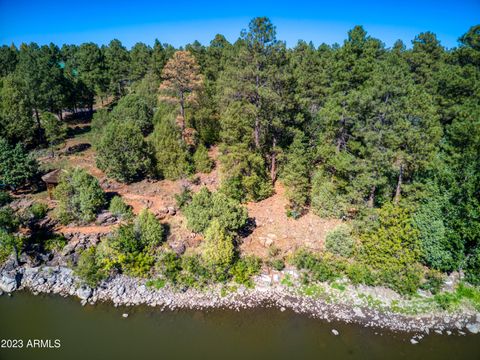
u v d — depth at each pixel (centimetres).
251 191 3450
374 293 2556
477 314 2400
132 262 2669
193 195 3178
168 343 2144
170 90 4038
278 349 2109
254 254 2847
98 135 4506
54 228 3003
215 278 2633
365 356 2075
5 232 2638
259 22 3077
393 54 4041
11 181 3366
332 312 2408
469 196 2533
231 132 3288
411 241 2647
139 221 2825
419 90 2873
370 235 2733
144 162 3675
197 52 5822
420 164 2652
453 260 2608
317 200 3222
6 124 4338
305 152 3303
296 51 4906
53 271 2678
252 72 3156
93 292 2536
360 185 2823
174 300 2492
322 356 2070
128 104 4784
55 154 4400
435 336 2228
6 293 2534
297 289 2597
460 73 3378
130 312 2386
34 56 6038
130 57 6744
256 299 2516
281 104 3200
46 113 4394
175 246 2820
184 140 3956
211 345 2136
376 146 2739
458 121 3048
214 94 4597
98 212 3125
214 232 2648
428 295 2539
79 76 6450
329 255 2783
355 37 3903
